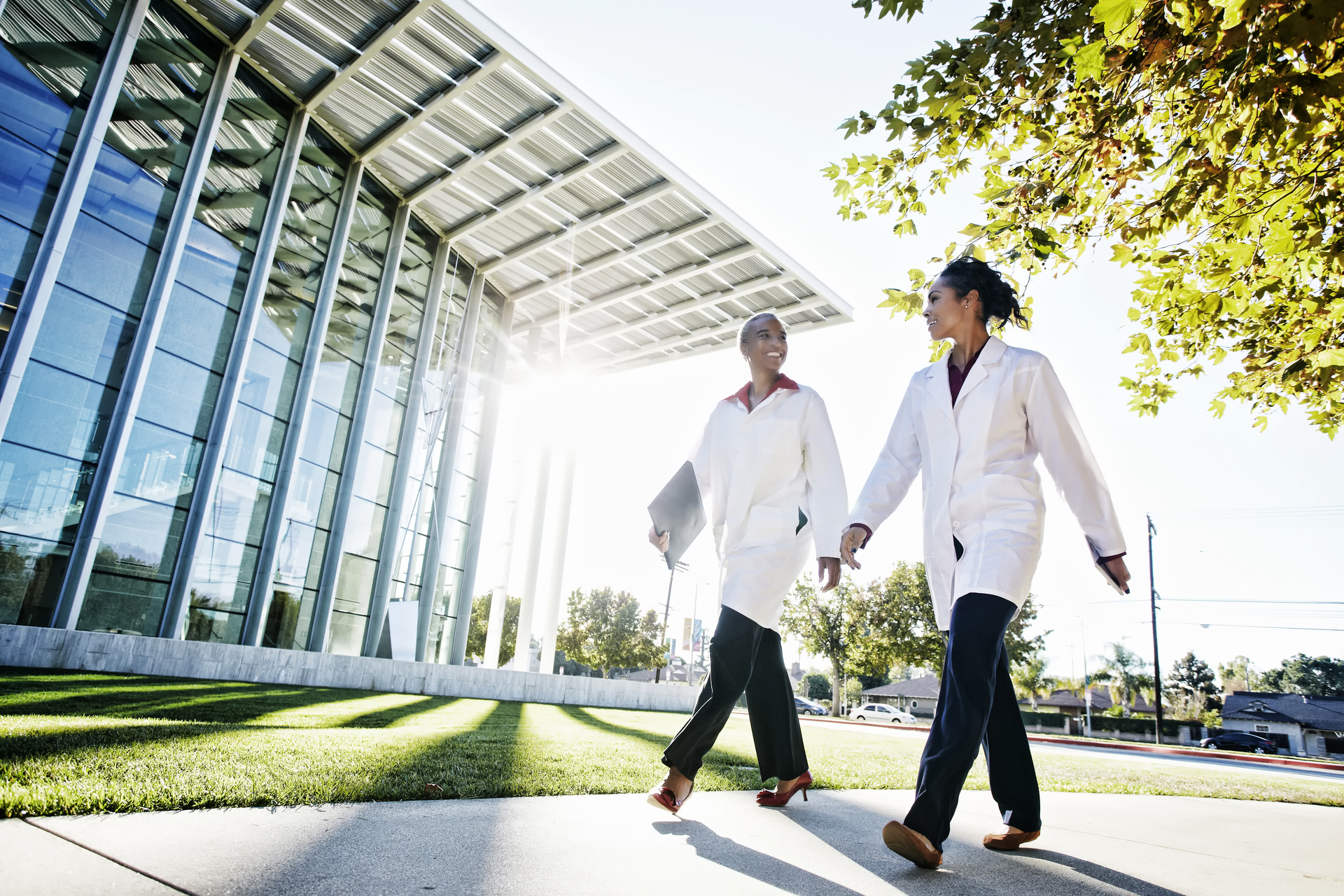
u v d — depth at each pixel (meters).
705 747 2.53
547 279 23.73
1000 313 2.70
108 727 3.36
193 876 1.27
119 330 12.66
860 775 4.71
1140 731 54.97
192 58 14.20
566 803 2.48
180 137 13.86
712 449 3.21
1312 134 3.34
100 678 8.28
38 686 6.33
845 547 2.79
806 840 2.17
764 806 2.84
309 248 16.66
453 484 21.45
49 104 11.91
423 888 1.32
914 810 1.96
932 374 2.71
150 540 13.01
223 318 14.48
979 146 4.24
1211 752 24.72
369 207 18.56
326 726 5.21
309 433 16.31
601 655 63.88
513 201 19.75
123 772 2.15
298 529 15.93
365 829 1.77
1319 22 2.29
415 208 20.16
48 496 11.63
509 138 17.44
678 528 3.24
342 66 15.61
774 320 3.16
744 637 2.70
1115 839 2.74
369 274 18.48
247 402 14.86
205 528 13.80
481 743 4.40
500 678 15.70
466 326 22.39
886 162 4.37
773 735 2.90
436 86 16.11
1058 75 3.75
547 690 16.89
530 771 3.20
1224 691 96.75
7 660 8.80
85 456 12.09
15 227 11.39
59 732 2.98
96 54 12.55
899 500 2.84
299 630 15.85
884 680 87.00
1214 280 3.96
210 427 14.07
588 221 20.41
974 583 2.30
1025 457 2.47
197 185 13.88
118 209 12.77
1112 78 3.43
